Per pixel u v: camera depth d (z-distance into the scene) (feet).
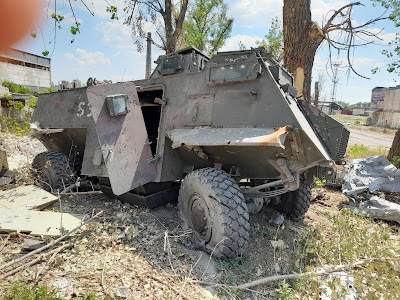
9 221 12.00
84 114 15.94
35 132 17.06
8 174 17.81
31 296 7.41
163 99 14.01
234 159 12.79
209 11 56.08
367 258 11.37
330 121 14.56
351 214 16.96
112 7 10.86
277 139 9.72
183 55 14.52
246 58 11.79
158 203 14.98
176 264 10.14
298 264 10.57
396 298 8.86
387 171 19.93
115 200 16.07
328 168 12.67
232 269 10.37
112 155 12.60
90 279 8.82
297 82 24.88
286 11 24.77
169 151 14.02
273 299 9.12
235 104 12.05
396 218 16.24
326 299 9.03
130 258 10.21
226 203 10.65
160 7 33.37
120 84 13.51
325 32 24.89
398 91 113.09
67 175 16.78
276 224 14.75
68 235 10.94
